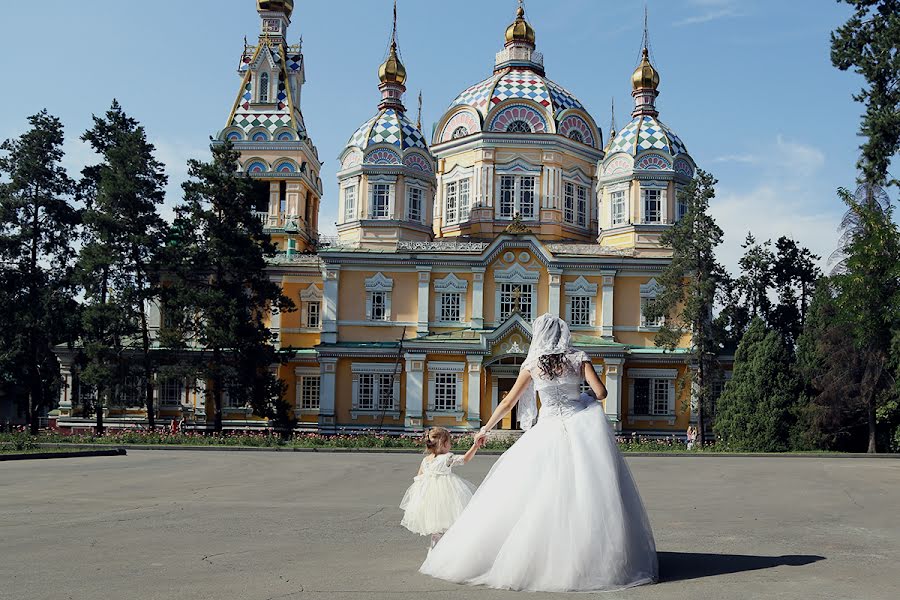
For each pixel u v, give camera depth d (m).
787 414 49.19
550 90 66.06
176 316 54.44
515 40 69.06
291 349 57.38
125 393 56.19
